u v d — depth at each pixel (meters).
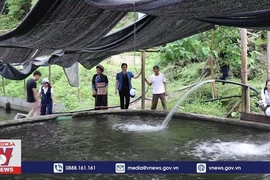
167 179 3.92
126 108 8.89
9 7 13.72
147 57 15.02
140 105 10.37
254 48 10.26
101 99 8.66
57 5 4.37
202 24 5.73
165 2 3.22
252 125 6.69
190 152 5.08
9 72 9.02
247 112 7.24
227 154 4.96
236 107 8.36
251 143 5.57
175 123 7.41
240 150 5.17
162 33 6.08
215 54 8.96
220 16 4.01
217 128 6.82
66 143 5.62
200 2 3.13
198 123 7.36
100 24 5.09
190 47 8.77
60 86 13.44
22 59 7.41
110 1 3.67
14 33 5.07
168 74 12.05
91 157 4.81
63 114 7.99
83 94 12.62
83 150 5.18
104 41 6.19
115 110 8.56
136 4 3.40
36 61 8.82
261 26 4.50
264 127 6.48
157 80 8.66
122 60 15.19
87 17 4.80
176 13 3.60
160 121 7.70
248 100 7.31
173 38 6.50
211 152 5.06
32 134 6.34
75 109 11.23
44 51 7.06
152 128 6.89
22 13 13.77
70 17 4.71
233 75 10.40
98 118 8.07
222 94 9.56
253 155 4.91
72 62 8.48
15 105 12.09
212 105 9.22
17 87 14.31
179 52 8.64
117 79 8.77
